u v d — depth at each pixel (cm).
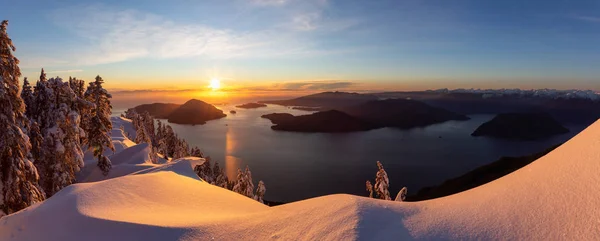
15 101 1864
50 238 704
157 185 1027
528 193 513
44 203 856
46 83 2958
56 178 2425
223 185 5606
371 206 621
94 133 2841
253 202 1089
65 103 2539
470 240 460
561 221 419
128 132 8956
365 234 516
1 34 1772
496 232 458
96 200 830
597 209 400
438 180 14275
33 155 2394
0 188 1777
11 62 1828
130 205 851
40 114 2877
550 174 527
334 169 17175
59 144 2433
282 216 658
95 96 2928
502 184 604
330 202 668
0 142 1761
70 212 760
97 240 667
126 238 656
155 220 718
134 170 2756
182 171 1697
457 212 553
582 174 473
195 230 649
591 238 369
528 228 438
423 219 554
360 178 15088
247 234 611
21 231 747
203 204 959
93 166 2931
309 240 538
